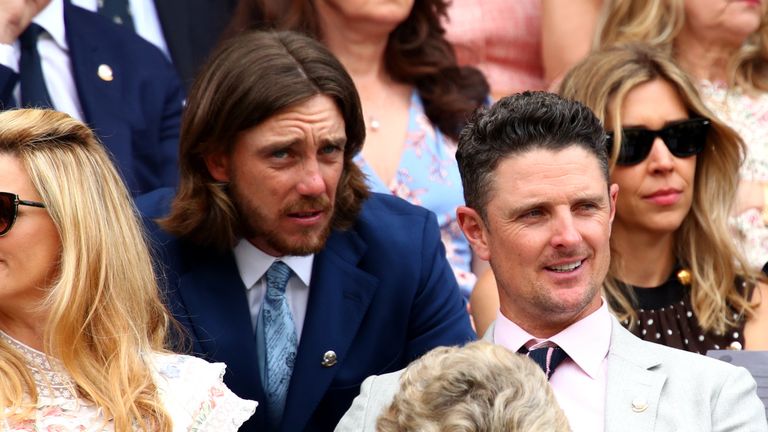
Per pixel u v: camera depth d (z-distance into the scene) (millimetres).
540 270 11266
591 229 11242
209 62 13594
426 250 14398
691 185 14719
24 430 10078
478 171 11578
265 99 12961
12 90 16438
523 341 11539
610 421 10953
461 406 8359
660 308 14648
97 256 10523
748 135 18344
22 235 10273
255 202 13281
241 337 13438
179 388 10789
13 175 10328
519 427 8273
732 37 18547
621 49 15148
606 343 11484
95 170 10727
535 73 20375
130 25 17703
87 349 10523
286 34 13555
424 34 18484
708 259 14805
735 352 12664
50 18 16828
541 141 11297
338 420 13617
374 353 13820
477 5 20031
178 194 13719
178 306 13500
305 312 13812
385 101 18234
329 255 13969
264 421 13414
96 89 16891
